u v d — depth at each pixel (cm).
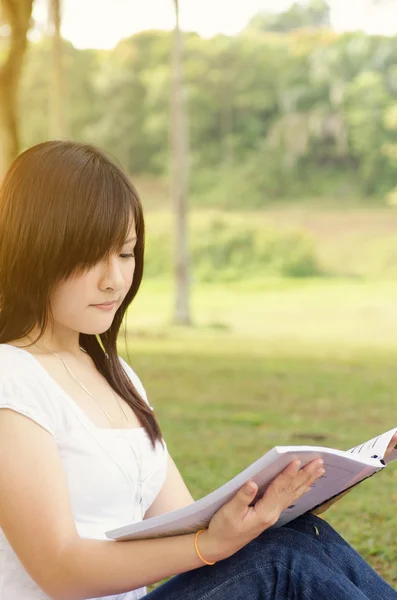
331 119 5234
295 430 806
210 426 824
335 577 198
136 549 189
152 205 5266
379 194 5025
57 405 203
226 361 1405
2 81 1388
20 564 200
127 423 221
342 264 4019
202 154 5584
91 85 5947
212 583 198
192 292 3419
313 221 4616
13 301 208
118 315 230
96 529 203
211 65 5712
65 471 202
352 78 5378
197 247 4062
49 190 201
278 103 5669
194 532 194
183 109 2123
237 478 180
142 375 1217
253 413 905
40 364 208
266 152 5350
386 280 3741
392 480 581
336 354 1545
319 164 5272
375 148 5084
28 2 1367
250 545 202
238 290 3472
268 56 5700
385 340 1839
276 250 4019
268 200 5159
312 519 221
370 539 451
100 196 202
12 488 190
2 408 196
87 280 203
